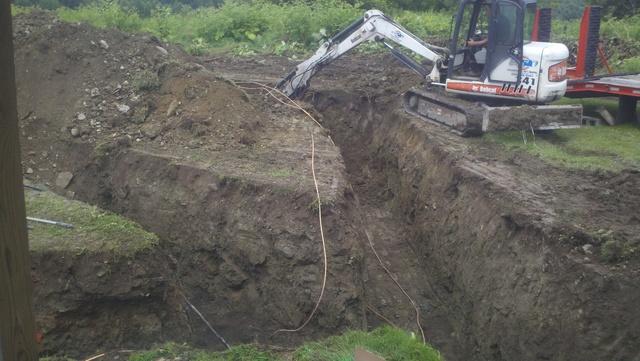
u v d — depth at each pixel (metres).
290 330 7.79
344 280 7.85
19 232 2.20
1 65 2.08
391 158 12.23
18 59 11.43
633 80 12.20
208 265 8.59
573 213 7.59
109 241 7.52
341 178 9.17
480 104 11.16
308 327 7.75
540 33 13.16
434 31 20.11
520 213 7.62
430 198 10.03
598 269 6.46
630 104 11.97
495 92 11.16
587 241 6.92
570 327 6.39
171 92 10.76
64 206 8.38
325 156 9.89
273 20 19.14
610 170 9.07
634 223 7.35
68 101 10.86
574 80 12.21
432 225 9.69
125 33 11.87
